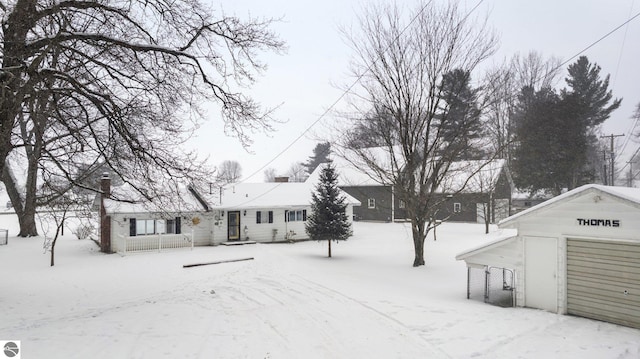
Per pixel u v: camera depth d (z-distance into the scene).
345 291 12.75
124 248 23.03
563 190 43.59
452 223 39.47
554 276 10.52
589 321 9.65
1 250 23.98
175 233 26.08
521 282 11.04
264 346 7.88
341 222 21.25
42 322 9.52
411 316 9.95
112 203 24.23
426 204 17.28
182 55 11.31
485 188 29.11
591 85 46.94
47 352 7.16
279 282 14.57
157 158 11.27
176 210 13.65
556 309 10.40
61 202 16.03
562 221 10.41
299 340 8.26
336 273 16.09
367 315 10.07
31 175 18.23
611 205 9.58
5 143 10.10
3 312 10.53
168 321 9.52
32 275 16.92
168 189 12.46
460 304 11.19
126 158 11.56
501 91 38.03
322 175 22.47
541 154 41.25
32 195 17.11
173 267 18.95
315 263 18.84
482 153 22.53
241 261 20.47
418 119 17.19
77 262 20.48
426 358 7.38
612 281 9.58
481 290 12.95
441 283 14.07
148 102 12.09
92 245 26.72
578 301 10.11
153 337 8.25
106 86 11.22
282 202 30.02
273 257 21.31
